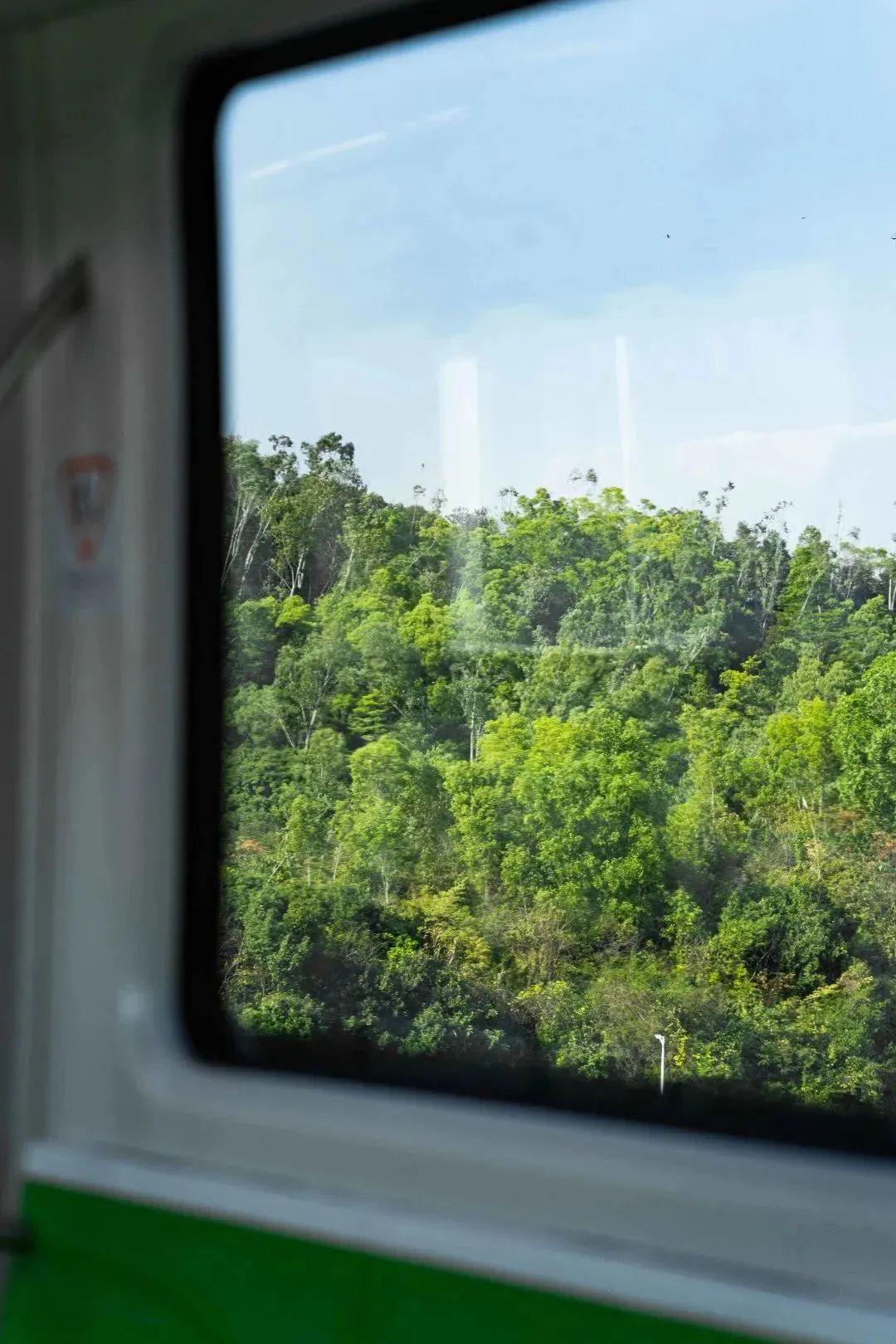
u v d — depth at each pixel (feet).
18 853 4.93
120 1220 4.53
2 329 4.85
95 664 4.86
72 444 4.86
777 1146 4.03
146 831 4.84
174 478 4.83
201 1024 4.91
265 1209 4.32
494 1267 3.93
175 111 4.73
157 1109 4.74
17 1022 4.93
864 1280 3.66
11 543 4.92
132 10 4.63
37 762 4.93
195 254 4.83
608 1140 4.12
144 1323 4.40
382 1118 4.43
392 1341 4.02
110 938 4.85
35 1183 4.69
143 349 4.78
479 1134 4.28
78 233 4.80
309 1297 4.18
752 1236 3.82
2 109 4.80
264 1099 4.61
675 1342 3.65
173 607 4.86
